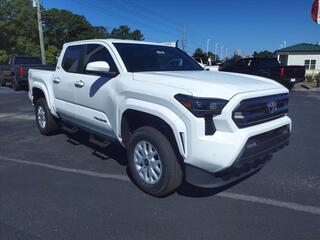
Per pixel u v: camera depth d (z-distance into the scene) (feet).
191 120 11.62
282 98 13.84
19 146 21.02
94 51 17.24
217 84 12.20
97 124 16.63
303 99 45.73
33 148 20.57
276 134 13.66
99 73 15.85
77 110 18.15
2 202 13.29
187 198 13.55
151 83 13.30
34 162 18.01
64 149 20.31
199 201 13.29
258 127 12.32
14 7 128.57
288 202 13.23
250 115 12.10
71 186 14.82
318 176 15.94
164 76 13.64
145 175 13.92
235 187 14.60
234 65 60.13
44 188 14.61
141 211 12.53
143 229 11.35
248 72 57.67
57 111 20.88
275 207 12.80
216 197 13.64
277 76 53.72
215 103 11.38
